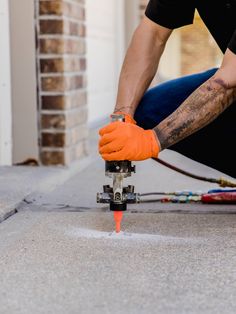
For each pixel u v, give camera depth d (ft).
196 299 4.20
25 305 4.11
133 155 5.32
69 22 10.06
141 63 6.46
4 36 9.50
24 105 9.96
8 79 9.68
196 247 5.41
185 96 6.63
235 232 5.92
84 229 6.08
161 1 6.28
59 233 5.91
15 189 7.93
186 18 6.40
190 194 7.39
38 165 10.02
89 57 15.84
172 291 4.35
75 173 9.61
